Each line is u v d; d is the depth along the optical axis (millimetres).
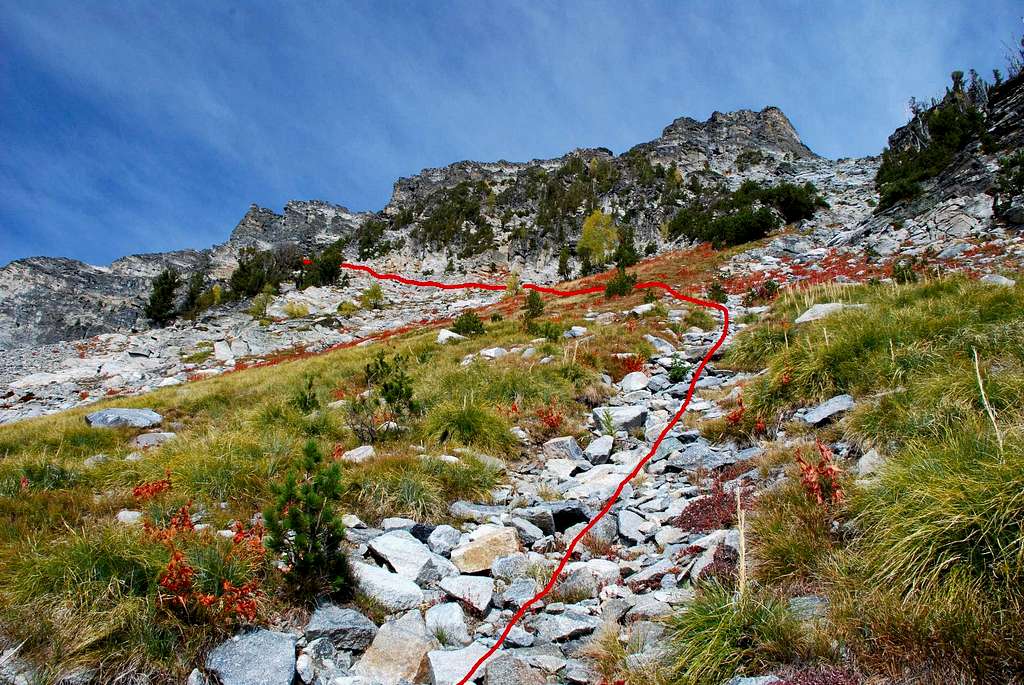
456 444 8969
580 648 4254
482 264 112438
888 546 3963
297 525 4836
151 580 4238
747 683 3354
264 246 183250
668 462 8297
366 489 7016
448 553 6047
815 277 28125
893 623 3434
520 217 130125
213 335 45906
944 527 3707
